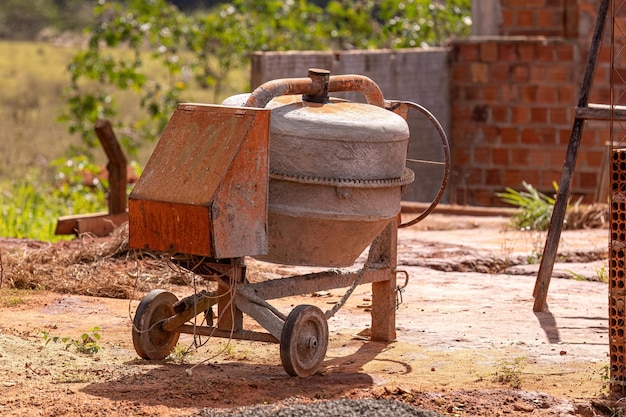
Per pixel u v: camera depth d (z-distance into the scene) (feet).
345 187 25.73
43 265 39.52
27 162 90.12
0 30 259.39
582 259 44.14
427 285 38.96
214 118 24.70
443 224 54.60
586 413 23.72
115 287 36.40
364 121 26.08
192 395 23.63
